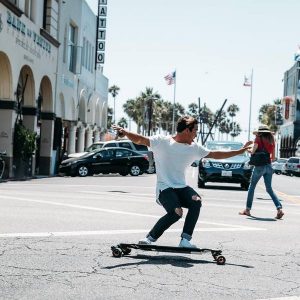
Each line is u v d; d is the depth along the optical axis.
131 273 5.52
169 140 6.22
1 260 5.89
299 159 49.84
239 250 7.07
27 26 23.25
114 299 4.56
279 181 34.25
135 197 14.67
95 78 43.62
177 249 6.17
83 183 20.89
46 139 28.36
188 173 40.03
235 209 12.45
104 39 42.31
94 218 9.56
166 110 120.50
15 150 22.52
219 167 19.88
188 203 6.25
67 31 32.12
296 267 6.20
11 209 10.30
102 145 33.94
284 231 9.06
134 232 8.09
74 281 5.12
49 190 15.82
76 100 36.38
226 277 5.54
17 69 22.16
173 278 5.39
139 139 6.15
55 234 7.64
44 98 28.33
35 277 5.21
